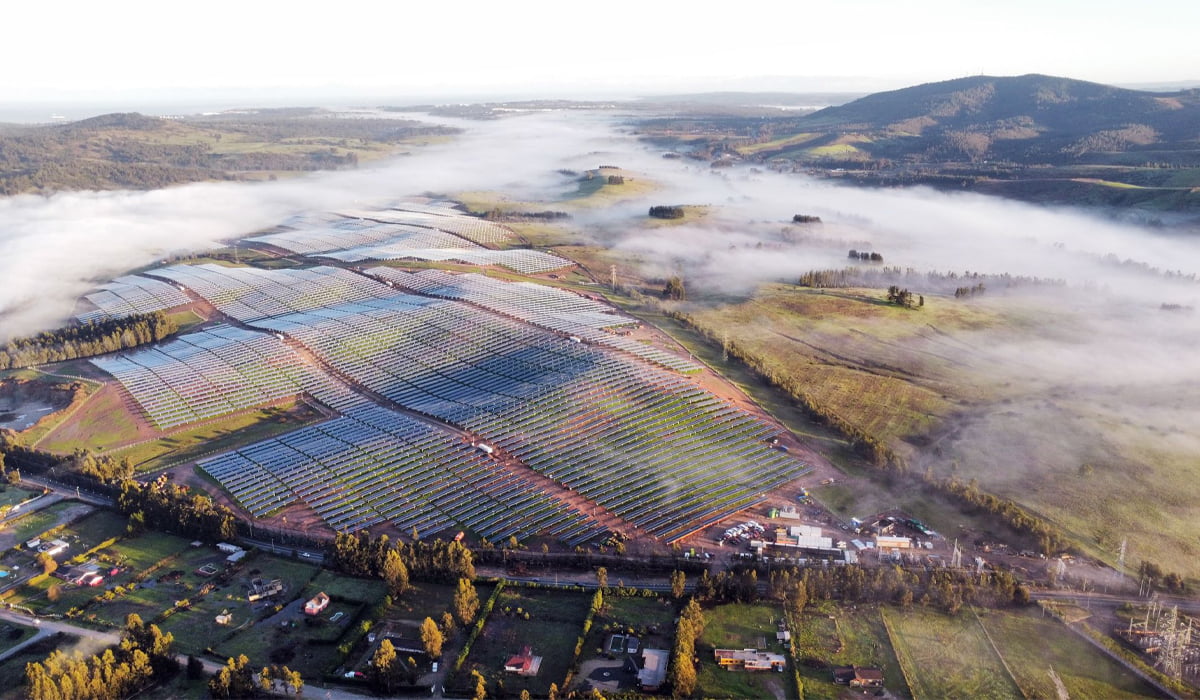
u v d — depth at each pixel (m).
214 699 148.38
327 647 162.88
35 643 163.00
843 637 165.00
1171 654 154.88
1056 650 160.50
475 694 148.12
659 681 151.75
